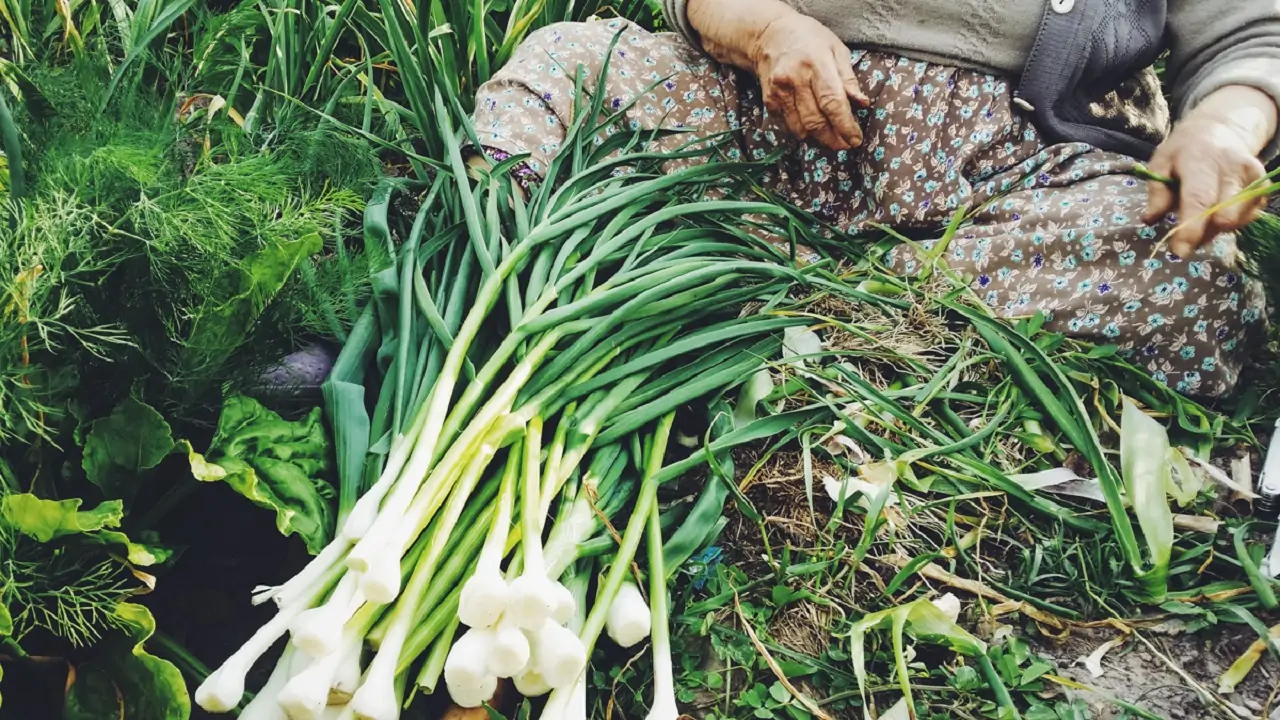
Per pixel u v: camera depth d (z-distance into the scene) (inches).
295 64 63.8
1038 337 52.6
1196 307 50.3
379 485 38.6
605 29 61.7
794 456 47.6
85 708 35.8
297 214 44.0
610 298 45.9
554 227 48.8
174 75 55.2
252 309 39.4
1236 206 47.1
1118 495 44.2
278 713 35.2
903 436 47.4
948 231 54.9
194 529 44.1
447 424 40.9
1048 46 54.2
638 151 60.1
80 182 39.1
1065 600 43.6
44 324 36.5
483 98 59.1
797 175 62.0
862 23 57.3
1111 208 52.1
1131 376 51.7
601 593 38.6
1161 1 55.7
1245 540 45.8
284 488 39.6
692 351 50.6
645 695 39.7
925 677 40.0
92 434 38.1
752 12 57.2
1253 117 50.5
